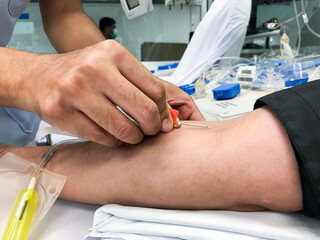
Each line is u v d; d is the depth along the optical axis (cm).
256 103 42
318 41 159
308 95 36
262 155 36
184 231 37
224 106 105
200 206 42
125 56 39
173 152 43
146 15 272
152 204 44
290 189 35
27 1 94
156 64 261
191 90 133
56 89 37
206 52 168
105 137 42
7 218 45
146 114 39
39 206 47
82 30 102
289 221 36
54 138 86
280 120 36
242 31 162
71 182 51
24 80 41
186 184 41
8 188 50
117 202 48
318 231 34
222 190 39
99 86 37
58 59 42
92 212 51
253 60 179
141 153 46
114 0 264
